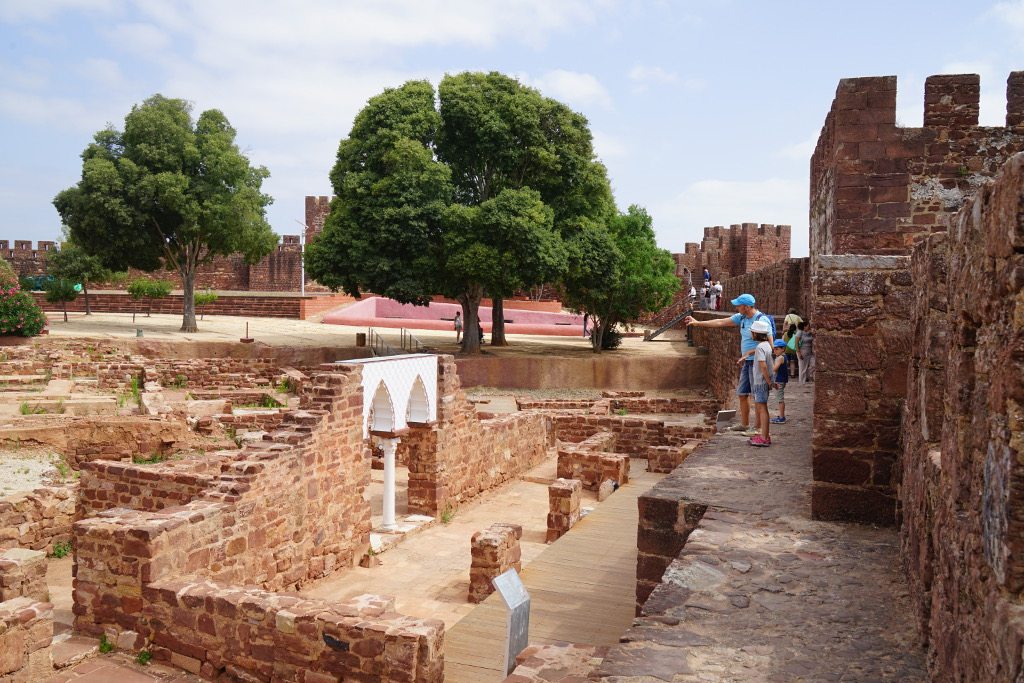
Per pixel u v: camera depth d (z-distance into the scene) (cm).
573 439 2606
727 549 689
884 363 765
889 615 560
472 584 1233
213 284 6862
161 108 3678
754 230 5966
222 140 3766
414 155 3434
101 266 4669
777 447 1115
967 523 386
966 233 408
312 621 868
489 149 3625
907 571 612
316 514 1294
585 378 3625
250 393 2975
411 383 1620
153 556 961
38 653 870
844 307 775
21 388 2472
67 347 3266
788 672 476
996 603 313
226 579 1086
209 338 3759
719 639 520
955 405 420
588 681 462
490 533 1252
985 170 1319
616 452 2556
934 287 547
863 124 1348
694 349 4181
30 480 1497
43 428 1739
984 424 367
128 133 3662
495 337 4291
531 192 3491
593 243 3709
